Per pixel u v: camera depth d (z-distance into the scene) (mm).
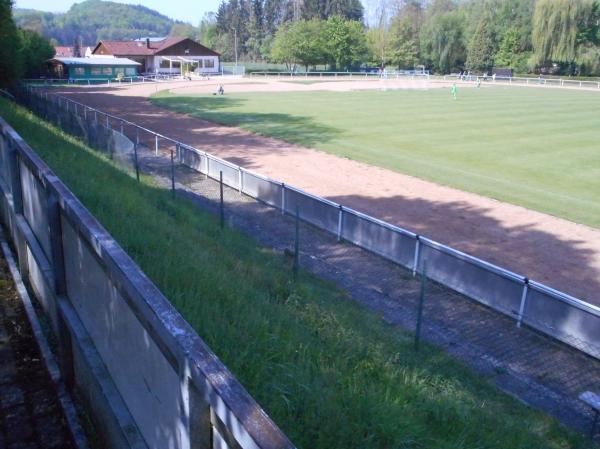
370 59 112562
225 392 1894
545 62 96500
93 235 3459
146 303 2545
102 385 3783
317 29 104750
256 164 25406
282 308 7297
